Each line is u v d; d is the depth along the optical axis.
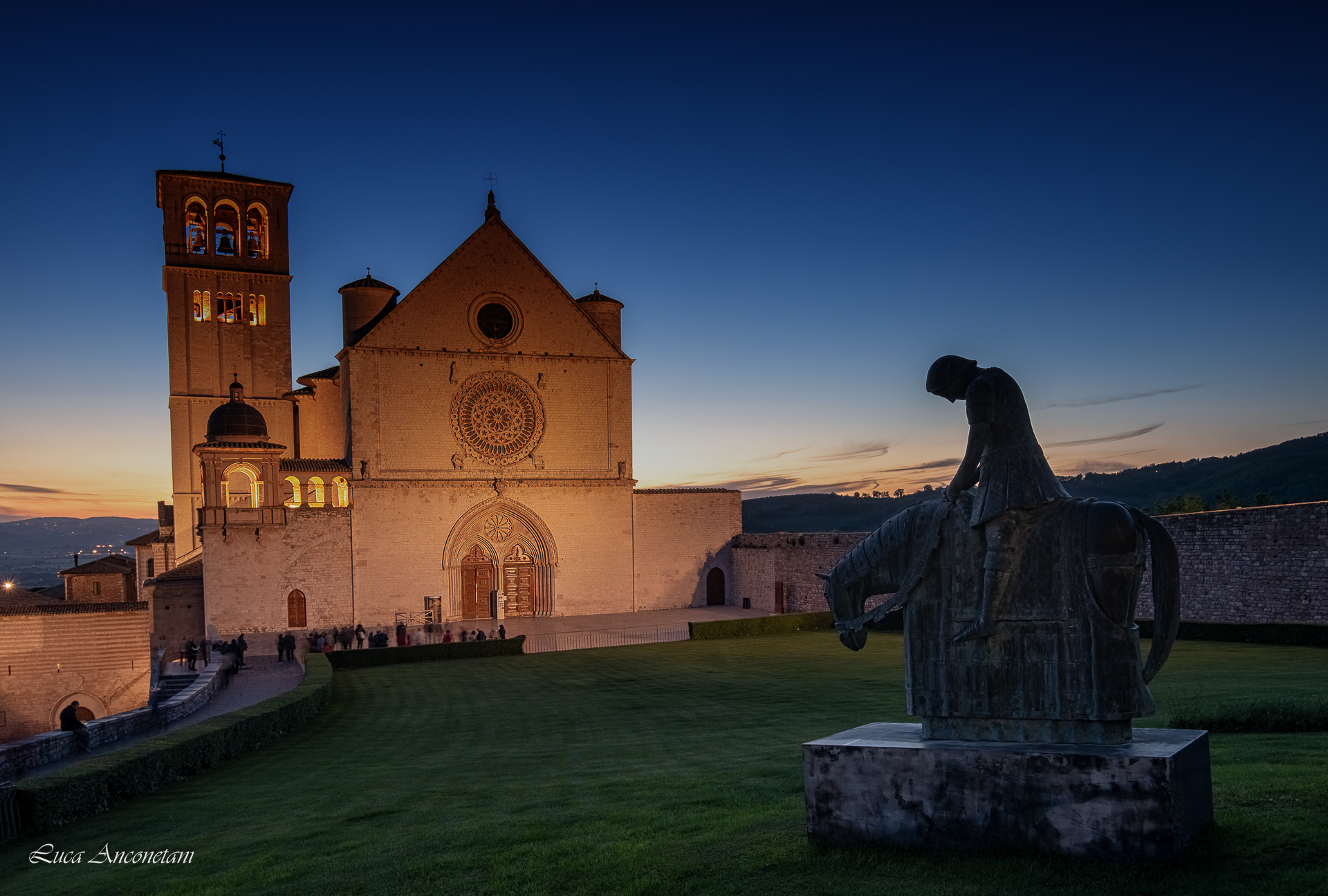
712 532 74.81
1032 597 10.15
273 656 53.16
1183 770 9.20
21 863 15.02
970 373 10.91
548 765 20.58
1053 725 9.97
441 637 60.75
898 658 41.66
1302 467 155.62
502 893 10.30
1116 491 181.62
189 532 74.62
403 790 18.33
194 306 76.06
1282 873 8.40
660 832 12.27
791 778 16.06
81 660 48.59
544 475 69.62
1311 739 16.08
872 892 9.05
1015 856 9.40
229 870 12.68
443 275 67.44
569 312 70.75
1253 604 41.84
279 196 78.81
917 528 11.13
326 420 77.56
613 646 52.12
